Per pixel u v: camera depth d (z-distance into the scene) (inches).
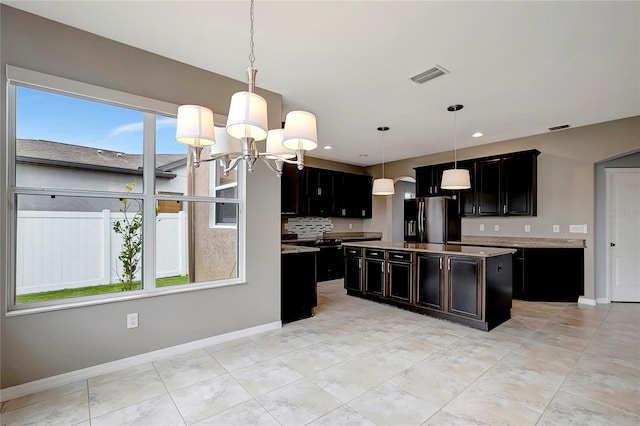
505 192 201.6
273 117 135.7
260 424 73.7
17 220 88.6
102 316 97.4
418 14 84.2
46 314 89.0
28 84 87.4
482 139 209.2
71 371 92.2
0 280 83.6
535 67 112.3
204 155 121.9
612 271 185.6
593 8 80.8
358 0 79.1
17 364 85.0
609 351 114.2
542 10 81.8
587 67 111.9
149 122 108.9
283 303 143.3
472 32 92.0
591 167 178.9
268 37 96.0
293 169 178.1
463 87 129.6
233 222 129.0
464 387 89.6
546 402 82.5
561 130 188.4
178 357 108.3
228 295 123.3
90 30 94.4
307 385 90.4
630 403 82.2
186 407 80.0
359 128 185.5
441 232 220.2
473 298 137.3
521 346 118.6
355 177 287.1
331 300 185.9
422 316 154.7
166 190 113.3
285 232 258.1
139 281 107.8
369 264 181.8
